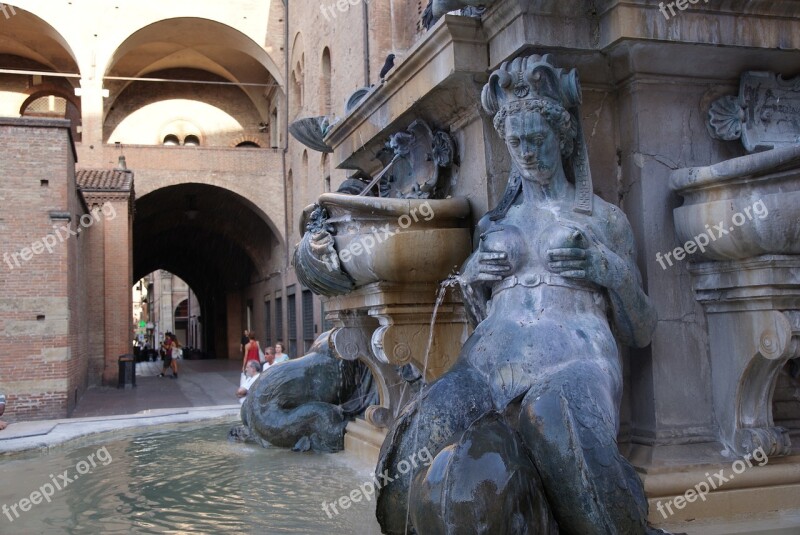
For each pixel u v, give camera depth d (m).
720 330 4.11
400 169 5.85
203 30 34.69
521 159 3.64
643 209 4.16
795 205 3.67
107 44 31.78
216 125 39.09
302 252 4.99
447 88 4.60
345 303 5.53
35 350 16.36
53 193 16.91
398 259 4.54
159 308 79.62
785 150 3.60
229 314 48.69
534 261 3.60
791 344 3.80
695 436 4.05
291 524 4.25
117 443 8.80
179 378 30.02
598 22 4.10
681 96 4.31
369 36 19.41
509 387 3.21
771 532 3.49
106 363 26.08
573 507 2.73
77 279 20.66
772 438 3.87
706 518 3.72
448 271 4.62
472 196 4.70
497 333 3.44
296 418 7.12
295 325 32.66
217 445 7.76
